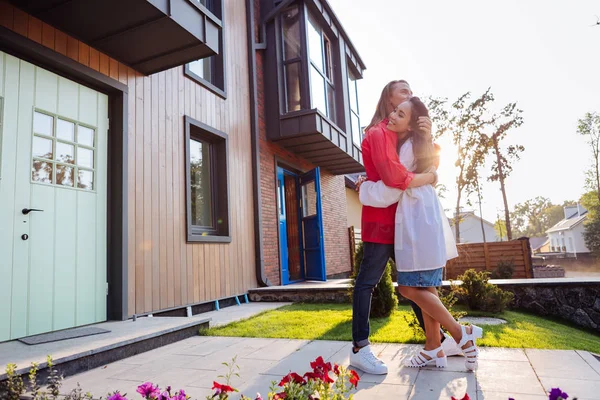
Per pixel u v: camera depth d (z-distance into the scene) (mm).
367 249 2363
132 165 4102
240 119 6391
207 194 5641
